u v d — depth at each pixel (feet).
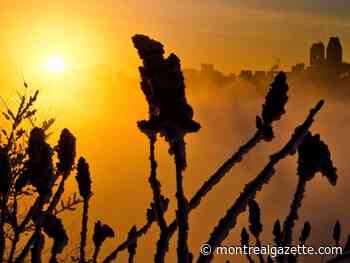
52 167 10.05
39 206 10.25
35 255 10.05
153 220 12.05
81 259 11.93
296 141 8.62
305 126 8.81
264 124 8.89
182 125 7.66
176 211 7.97
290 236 9.86
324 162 9.52
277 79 8.99
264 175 8.41
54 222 10.64
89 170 11.92
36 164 9.98
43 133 10.13
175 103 7.74
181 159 7.89
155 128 7.79
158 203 8.45
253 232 11.73
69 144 10.76
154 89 7.75
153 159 8.31
